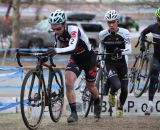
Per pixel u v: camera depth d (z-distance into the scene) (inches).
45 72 1159.0
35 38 2251.5
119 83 741.9
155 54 800.3
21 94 594.2
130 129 652.1
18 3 2059.5
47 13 3700.8
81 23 2452.0
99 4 3831.2
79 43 653.9
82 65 671.1
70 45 627.2
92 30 2452.0
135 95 877.8
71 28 635.5
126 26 3282.5
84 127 661.3
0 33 2161.7
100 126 672.4
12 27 2101.4
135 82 891.4
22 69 933.8
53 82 681.6
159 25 798.5
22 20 2588.6
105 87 761.0
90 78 681.6
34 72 618.8
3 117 788.0
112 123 699.4
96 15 3567.9
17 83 1225.4
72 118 669.9
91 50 675.4
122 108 787.4
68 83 657.0
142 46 836.6
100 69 753.6
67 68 663.1
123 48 758.5
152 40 807.7
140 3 2034.9
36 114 635.5
